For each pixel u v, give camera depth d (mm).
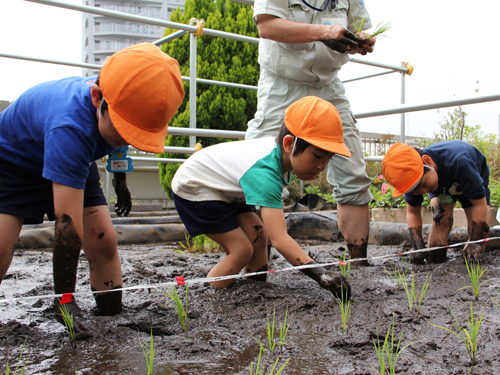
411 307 2027
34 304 2172
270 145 2348
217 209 2395
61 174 1540
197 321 1913
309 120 2121
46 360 1477
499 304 2035
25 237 4621
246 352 1570
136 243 5289
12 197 1716
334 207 7871
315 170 2225
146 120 1525
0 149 1718
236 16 10008
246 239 2459
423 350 1562
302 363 1469
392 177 3113
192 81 4234
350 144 3199
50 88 1761
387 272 2963
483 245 3297
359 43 2789
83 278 2791
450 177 3195
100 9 3582
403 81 5383
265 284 2543
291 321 1904
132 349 1580
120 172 2170
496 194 4922
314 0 2926
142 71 1501
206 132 4125
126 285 2639
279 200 2219
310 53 2957
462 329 1730
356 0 3205
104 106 1559
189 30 4102
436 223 3381
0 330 1747
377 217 5906
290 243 2193
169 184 9414
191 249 4348
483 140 7309
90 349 1573
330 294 2354
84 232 1888
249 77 9883
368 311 2004
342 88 3295
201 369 1416
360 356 1527
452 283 2531
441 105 3783
